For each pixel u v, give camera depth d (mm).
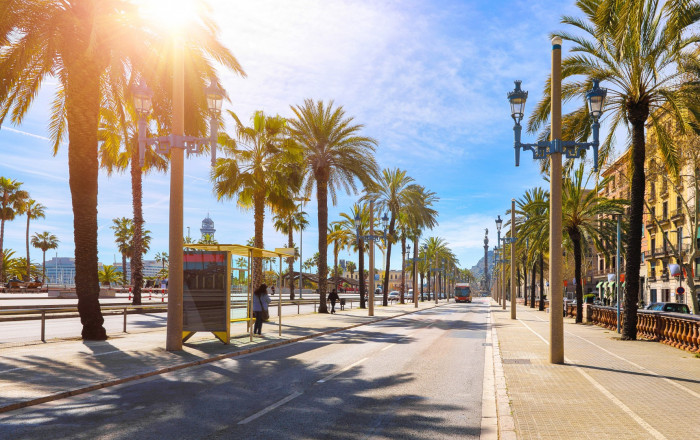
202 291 14492
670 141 17250
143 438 5637
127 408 7027
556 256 11297
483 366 11273
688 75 16672
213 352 12547
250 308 17750
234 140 29375
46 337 15805
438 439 5715
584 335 18453
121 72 17438
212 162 13156
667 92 16312
